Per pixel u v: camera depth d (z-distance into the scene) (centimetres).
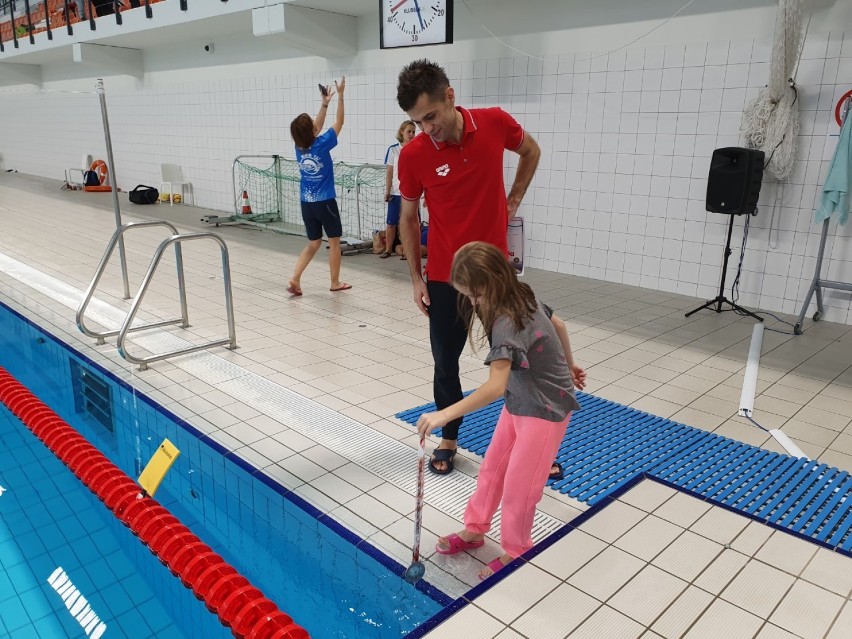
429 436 299
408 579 200
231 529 254
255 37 872
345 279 604
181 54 1005
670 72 523
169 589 216
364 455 282
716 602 167
